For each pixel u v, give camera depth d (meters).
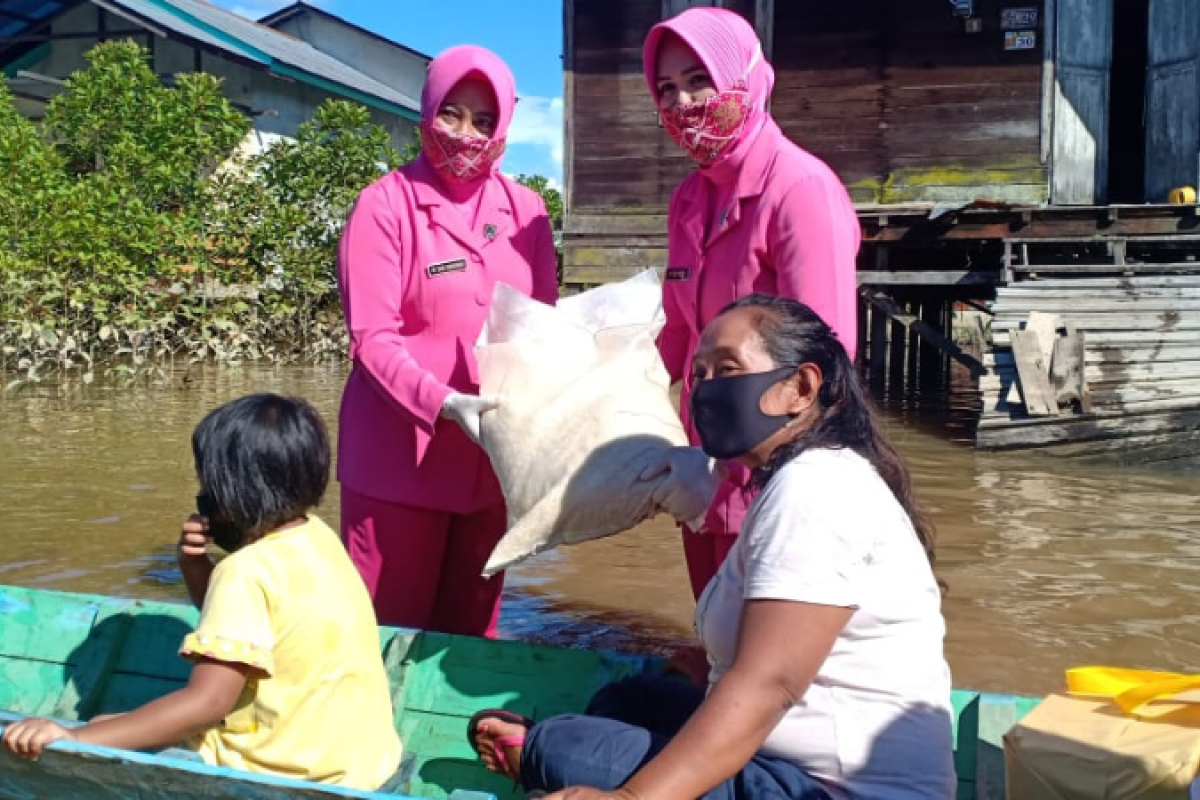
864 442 2.34
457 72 3.61
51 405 10.49
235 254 14.84
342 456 3.99
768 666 2.10
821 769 2.24
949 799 2.26
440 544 3.98
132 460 7.98
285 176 15.75
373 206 3.75
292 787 2.28
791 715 2.25
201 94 14.80
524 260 3.96
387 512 3.87
